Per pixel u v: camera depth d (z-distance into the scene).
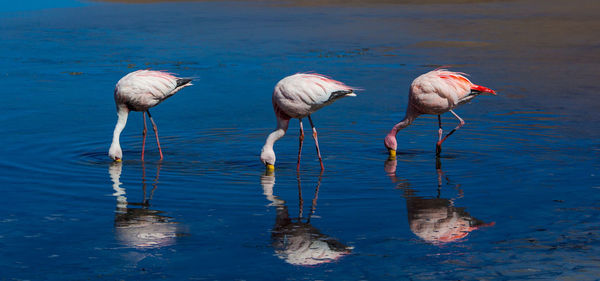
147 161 12.52
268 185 10.89
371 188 10.69
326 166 12.20
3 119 16.20
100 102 18.50
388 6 49.59
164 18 42.22
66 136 14.53
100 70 24.19
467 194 10.28
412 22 39.22
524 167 11.84
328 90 11.62
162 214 9.36
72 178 11.26
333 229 8.72
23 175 11.41
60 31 35.47
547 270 7.32
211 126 15.61
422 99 12.80
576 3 49.47
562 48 29.33
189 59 26.72
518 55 27.45
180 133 14.91
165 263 7.61
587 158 12.39
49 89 20.44
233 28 36.94
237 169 11.98
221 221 9.05
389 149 12.94
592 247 7.98
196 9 48.19
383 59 26.64
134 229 8.73
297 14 44.34
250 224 8.92
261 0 55.06
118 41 31.89
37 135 14.55
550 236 8.37
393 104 18.17
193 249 8.02
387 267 7.46
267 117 16.62
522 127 15.16
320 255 7.82
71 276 7.24
